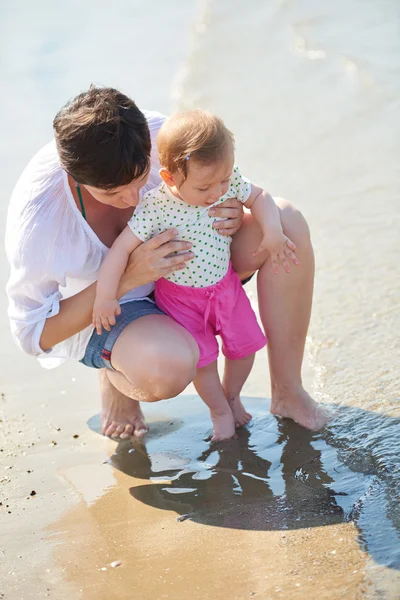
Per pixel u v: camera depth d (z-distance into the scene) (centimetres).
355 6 914
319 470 289
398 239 463
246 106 690
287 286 315
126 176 266
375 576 228
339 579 229
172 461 312
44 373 392
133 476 304
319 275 439
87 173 265
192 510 277
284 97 700
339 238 473
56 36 957
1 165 616
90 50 890
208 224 303
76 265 304
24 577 250
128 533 267
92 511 283
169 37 909
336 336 384
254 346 322
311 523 258
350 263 446
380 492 268
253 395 357
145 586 238
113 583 242
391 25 836
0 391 377
